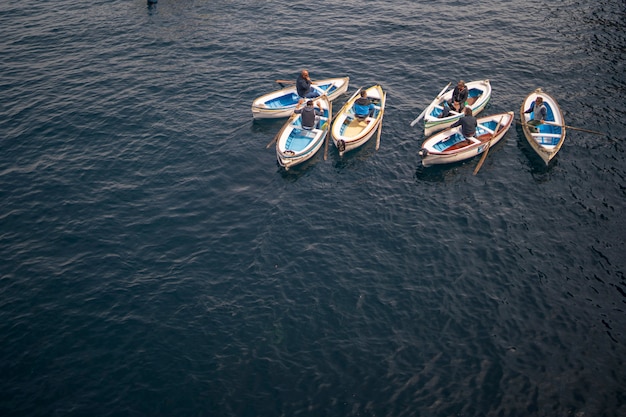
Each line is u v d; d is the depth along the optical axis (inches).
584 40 1531.7
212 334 788.6
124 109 1266.0
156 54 1480.1
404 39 1555.1
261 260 907.4
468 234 959.0
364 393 713.6
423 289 858.1
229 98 1316.4
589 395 713.0
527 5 1732.3
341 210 1013.8
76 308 822.5
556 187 1059.9
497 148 1171.9
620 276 878.4
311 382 725.9
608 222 978.7
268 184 1074.1
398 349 768.9
